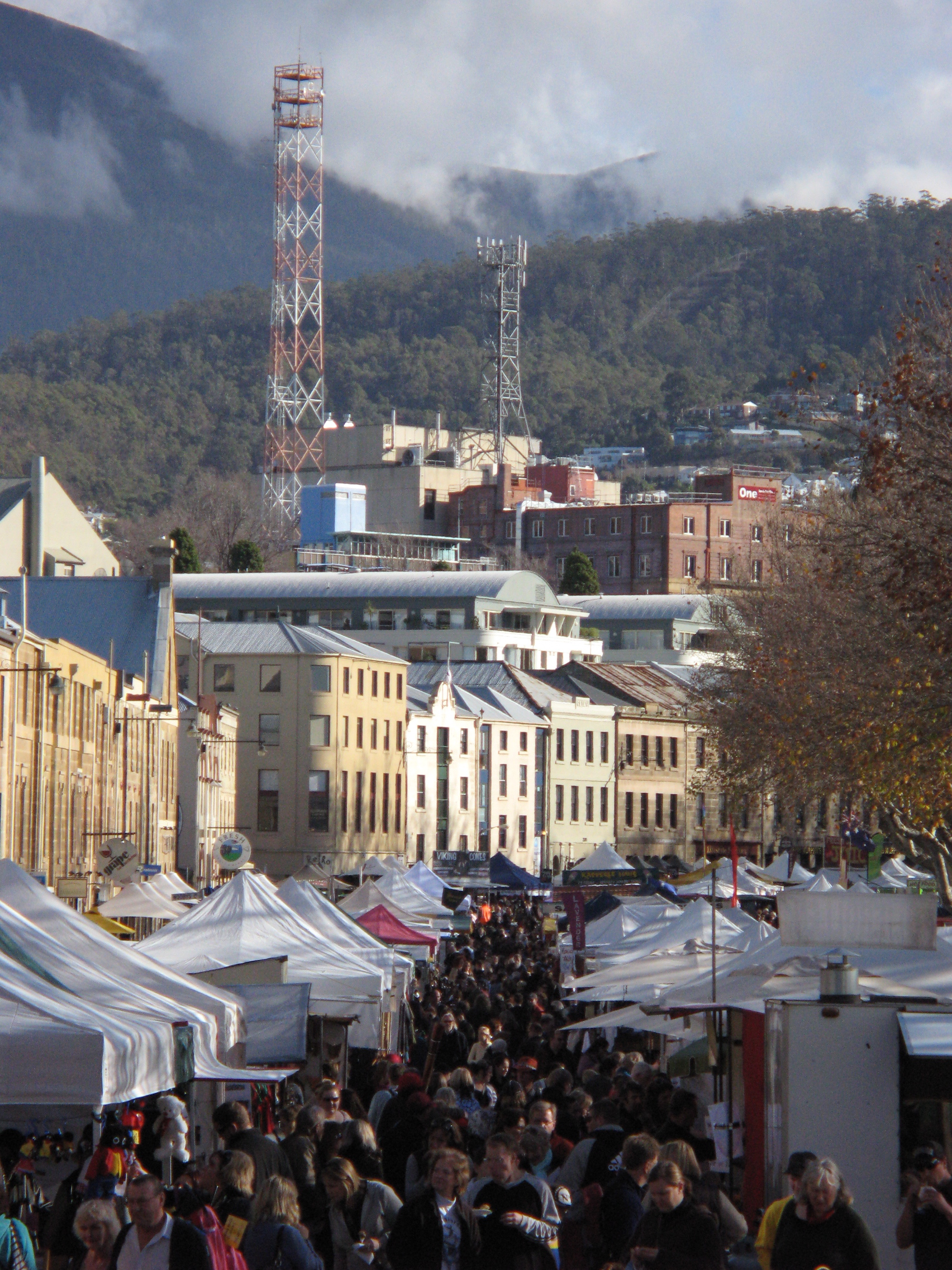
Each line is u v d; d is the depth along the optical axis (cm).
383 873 12588
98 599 15950
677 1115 3177
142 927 12519
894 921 3394
